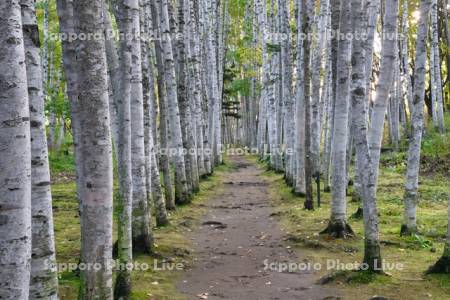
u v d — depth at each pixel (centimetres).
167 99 1543
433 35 2467
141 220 934
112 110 902
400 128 3161
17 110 354
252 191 1998
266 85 2527
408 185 1052
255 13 2966
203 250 1036
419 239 995
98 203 532
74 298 686
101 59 520
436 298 671
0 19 354
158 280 805
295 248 1009
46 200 500
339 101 1045
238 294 746
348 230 1066
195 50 2086
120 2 764
